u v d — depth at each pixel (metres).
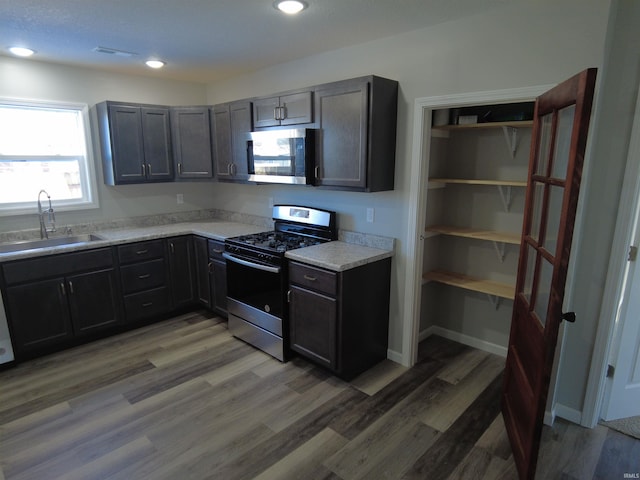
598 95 2.00
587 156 2.05
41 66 3.46
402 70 2.74
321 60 3.24
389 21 2.48
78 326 3.36
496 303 3.19
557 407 2.43
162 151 4.00
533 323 1.89
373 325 2.98
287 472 2.01
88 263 3.35
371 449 2.16
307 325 2.91
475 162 3.12
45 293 3.15
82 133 3.77
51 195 3.70
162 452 2.14
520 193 2.93
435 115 3.00
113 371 2.97
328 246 3.13
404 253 2.94
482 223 3.15
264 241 3.37
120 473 2.00
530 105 2.69
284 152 3.16
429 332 3.60
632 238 2.15
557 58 2.11
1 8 2.24
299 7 2.24
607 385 2.35
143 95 4.11
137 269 3.66
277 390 2.72
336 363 2.77
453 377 2.90
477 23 2.36
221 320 3.95
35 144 3.57
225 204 4.61
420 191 2.79
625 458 2.11
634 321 2.25
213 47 3.04
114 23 2.51
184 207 4.54
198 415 2.46
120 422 2.39
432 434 2.28
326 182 2.97
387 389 2.74
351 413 2.47
